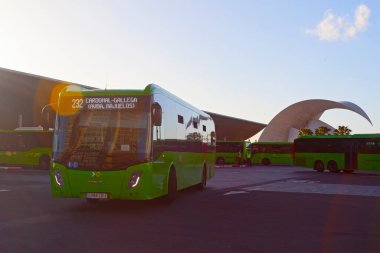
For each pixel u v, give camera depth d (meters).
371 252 6.81
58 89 51.34
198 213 10.83
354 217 10.68
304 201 14.10
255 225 9.15
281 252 6.68
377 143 35.66
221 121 91.31
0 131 34.06
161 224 9.05
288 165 57.84
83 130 10.63
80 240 7.29
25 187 18.16
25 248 6.66
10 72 46.12
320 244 7.34
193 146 15.89
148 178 10.38
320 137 38.09
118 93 10.80
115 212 10.86
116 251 6.52
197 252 6.55
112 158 10.34
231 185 20.91
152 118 10.66
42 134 33.25
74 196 10.50
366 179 27.91
